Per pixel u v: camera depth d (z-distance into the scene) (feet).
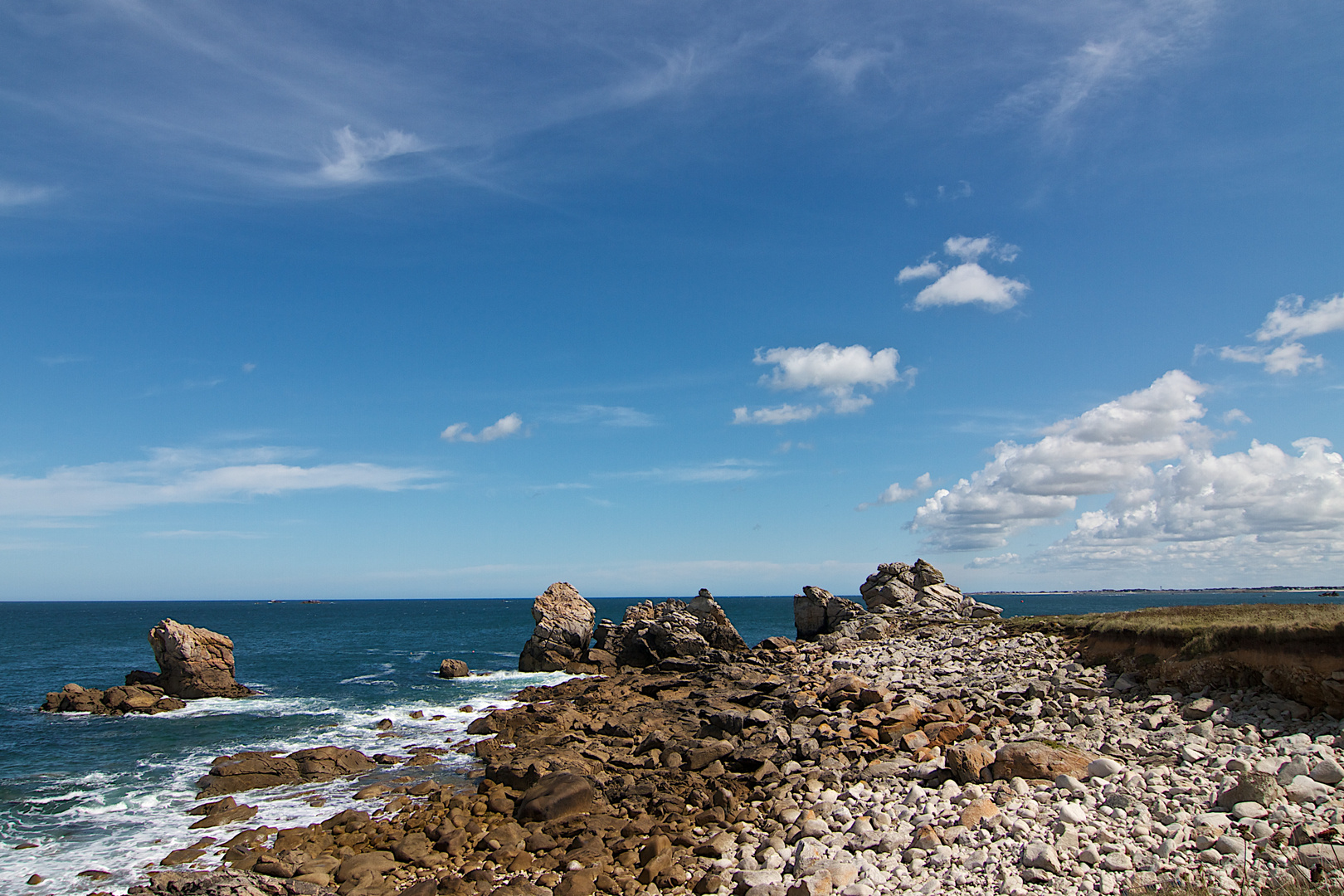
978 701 92.43
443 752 106.52
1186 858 42.93
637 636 197.47
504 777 84.94
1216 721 68.90
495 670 213.66
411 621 540.11
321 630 430.61
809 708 100.32
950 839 52.03
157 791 90.17
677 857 59.16
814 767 76.89
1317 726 63.36
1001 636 136.46
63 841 73.41
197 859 67.77
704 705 114.93
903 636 166.40
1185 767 58.75
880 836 54.49
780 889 49.32
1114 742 69.26
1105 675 94.02
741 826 64.39
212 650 164.14
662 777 80.18
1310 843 41.39
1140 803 52.24
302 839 70.49
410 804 81.35
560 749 95.86
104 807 84.12
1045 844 46.37
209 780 89.56
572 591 210.79
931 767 71.56
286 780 91.61
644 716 112.37
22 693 178.40
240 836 72.28
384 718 135.23
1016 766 63.52
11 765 103.81
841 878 48.06
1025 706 87.66
